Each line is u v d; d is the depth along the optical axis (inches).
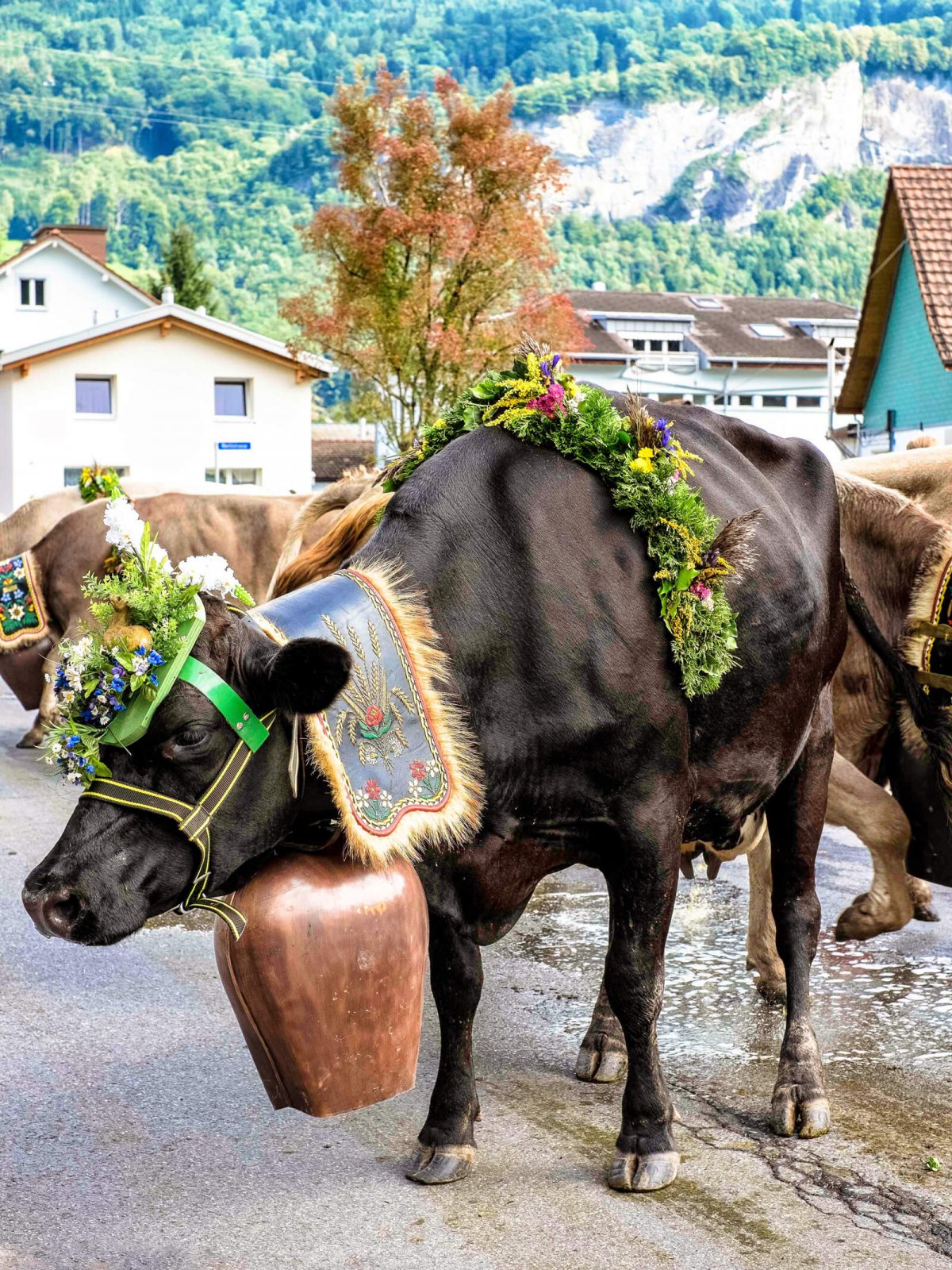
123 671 127.0
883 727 224.5
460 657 147.9
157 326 1578.5
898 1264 140.5
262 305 6190.9
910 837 220.1
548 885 291.3
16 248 4291.3
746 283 7460.6
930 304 913.5
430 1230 148.6
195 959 241.8
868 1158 163.5
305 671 127.2
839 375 2188.7
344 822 133.0
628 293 2481.5
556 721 150.3
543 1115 176.7
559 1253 143.3
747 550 161.9
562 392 158.4
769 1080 186.1
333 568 180.9
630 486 154.3
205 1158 166.9
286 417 1644.9
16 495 1555.1
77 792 369.1
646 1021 156.6
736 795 170.2
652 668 153.0
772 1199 153.9
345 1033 137.6
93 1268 142.7
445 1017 158.9
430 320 933.2
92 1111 180.4
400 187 935.7
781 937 182.7
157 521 395.2
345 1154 167.5
